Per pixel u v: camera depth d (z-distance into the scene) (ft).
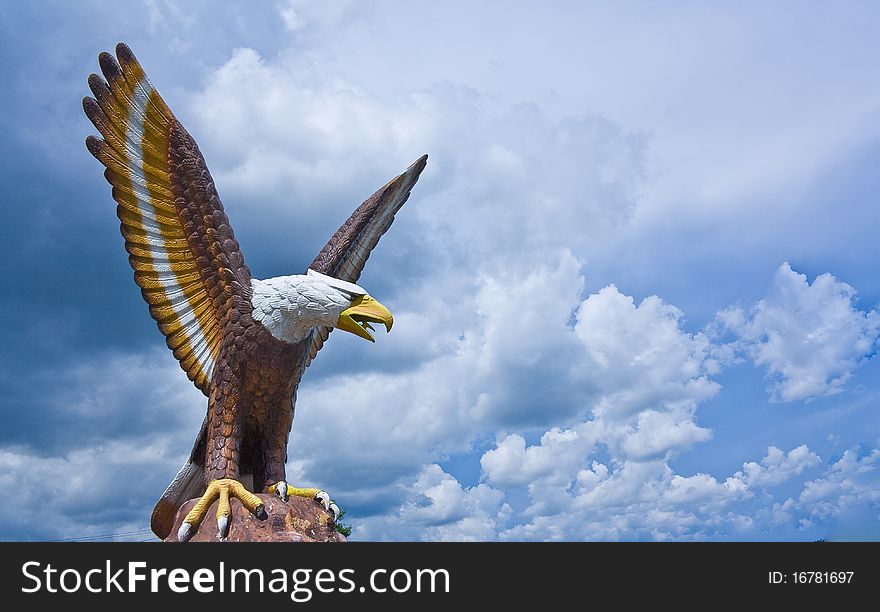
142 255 26.58
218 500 23.93
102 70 25.77
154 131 26.30
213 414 25.44
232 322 25.43
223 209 26.53
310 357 30.94
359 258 31.09
